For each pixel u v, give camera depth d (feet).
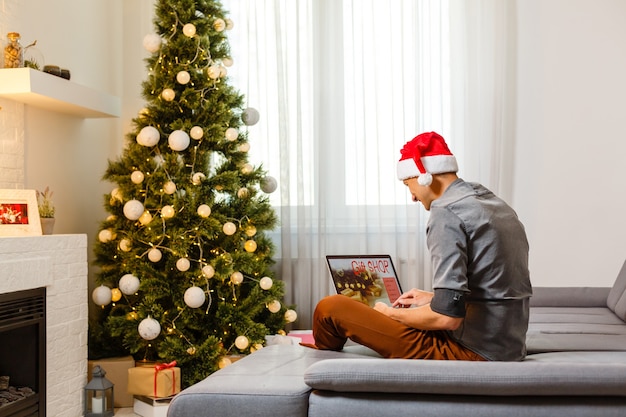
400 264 16.28
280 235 16.47
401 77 16.11
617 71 15.87
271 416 7.17
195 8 14.26
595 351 9.54
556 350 9.59
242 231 14.30
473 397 6.96
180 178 13.88
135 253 13.58
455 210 8.06
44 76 12.03
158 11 14.24
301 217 16.29
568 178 16.01
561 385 6.69
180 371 12.88
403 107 16.10
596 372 6.72
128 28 16.96
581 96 15.97
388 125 16.26
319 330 9.32
